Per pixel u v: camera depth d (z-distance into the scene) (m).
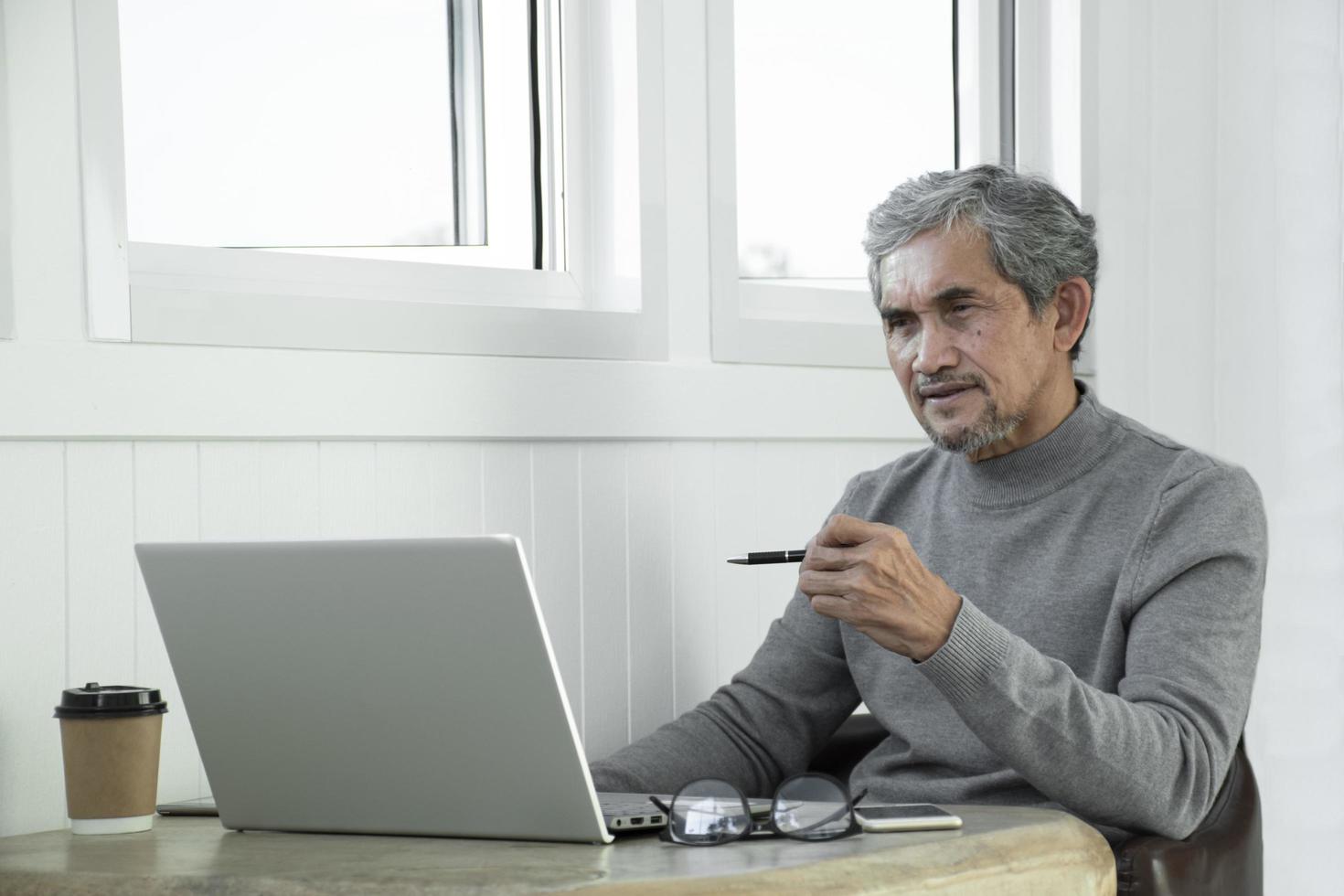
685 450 2.02
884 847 1.12
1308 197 2.49
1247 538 1.55
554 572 1.87
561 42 2.02
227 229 1.76
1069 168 2.54
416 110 1.94
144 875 1.09
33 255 1.45
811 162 2.35
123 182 1.52
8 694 1.43
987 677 1.33
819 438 2.17
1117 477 1.63
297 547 1.18
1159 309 2.51
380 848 1.17
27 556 1.45
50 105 1.47
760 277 2.28
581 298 2.01
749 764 1.76
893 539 1.36
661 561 1.98
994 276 1.60
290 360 1.62
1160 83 2.51
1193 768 1.41
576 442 1.90
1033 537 1.65
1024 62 2.56
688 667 2.01
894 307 1.65
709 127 2.06
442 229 1.97
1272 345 2.49
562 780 1.14
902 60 2.48
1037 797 1.56
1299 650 2.46
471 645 1.14
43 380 1.45
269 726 1.26
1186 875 1.37
